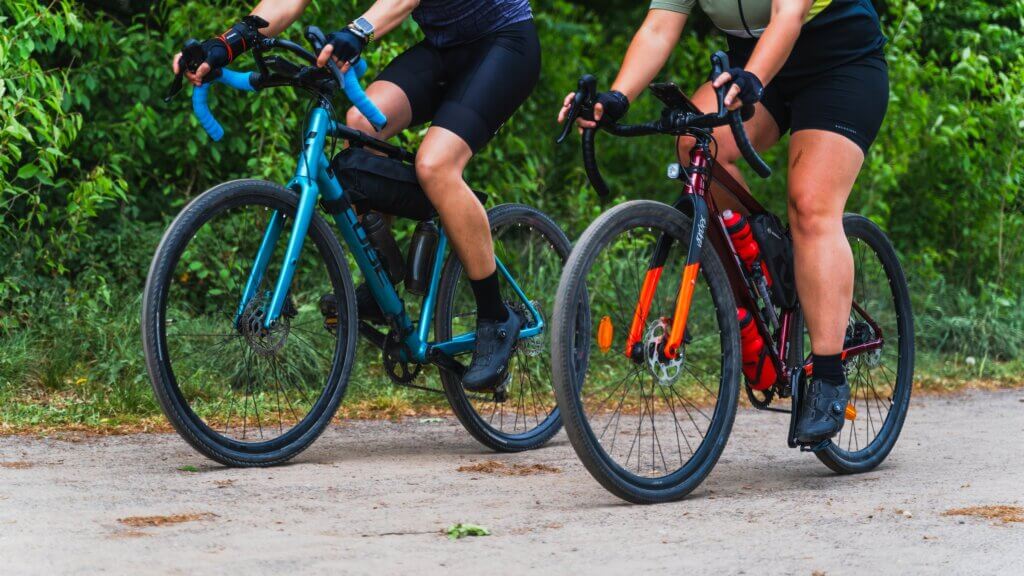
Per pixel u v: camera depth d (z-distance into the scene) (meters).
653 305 5.35
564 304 4.74
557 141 4.99
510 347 6.03
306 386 6.43
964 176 12.55
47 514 4.34
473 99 5.70
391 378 6.09
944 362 11.02
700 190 5.22
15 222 9.12
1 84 7.95
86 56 9.66
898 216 12.89
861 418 6.80
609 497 5.03
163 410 5.19
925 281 12.16
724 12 5.45
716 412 5.24
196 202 5.25
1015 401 9.00
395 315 5.89
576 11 14.59
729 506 4.88
